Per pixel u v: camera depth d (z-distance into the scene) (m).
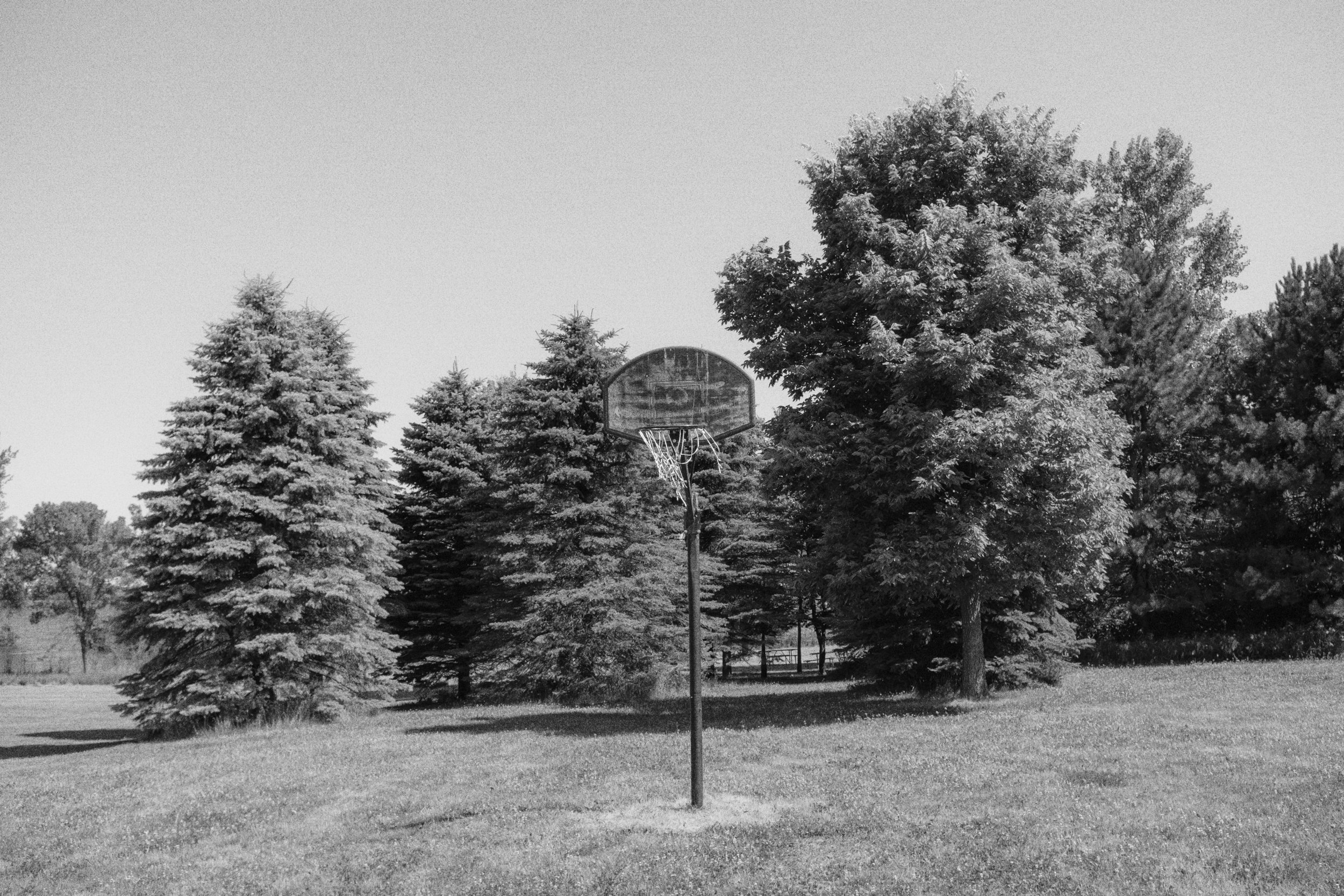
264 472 29.69
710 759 16.02
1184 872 8.68
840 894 8.65
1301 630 34.03
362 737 23.44
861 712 23.02
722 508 49.91
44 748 30.59
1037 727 17.86
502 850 10.78
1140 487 37.72
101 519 105.50
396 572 40.44
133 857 11.88
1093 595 26.53
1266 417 36.03
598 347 36.78
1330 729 16.02
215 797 15.29
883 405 24.27
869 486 22.73
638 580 34.62
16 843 12.87
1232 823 10.15
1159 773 12.80
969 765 14.16
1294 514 35.31
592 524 35.34
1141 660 36.28
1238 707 19.61
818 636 53.94
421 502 42.00
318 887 9.98
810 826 10.95
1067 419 20.91
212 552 28.02
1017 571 22.81
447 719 28.72
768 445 23.97
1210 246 51.25
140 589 28.94
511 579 33.75
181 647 28.64
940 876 8.95
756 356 25.19
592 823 11.76
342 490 31.45
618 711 28.44
